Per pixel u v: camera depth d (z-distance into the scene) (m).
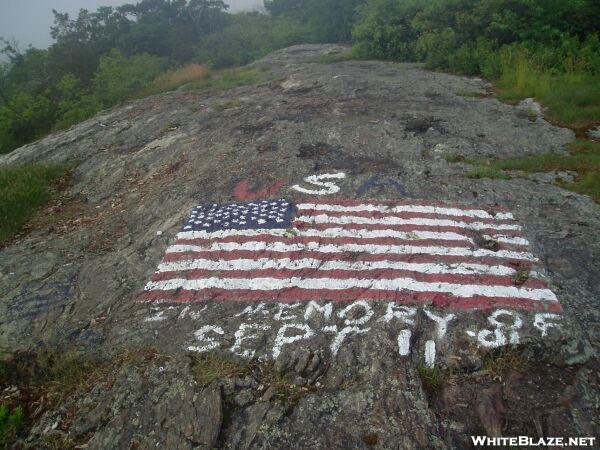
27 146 9.31
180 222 4.91
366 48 13.66
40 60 20.38
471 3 11.65
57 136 9.45
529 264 3.96
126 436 2.99
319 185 5.28
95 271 4.46
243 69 15.00
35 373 3.61
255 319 3.66
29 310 4.06
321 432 2.87
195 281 4.09
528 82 8.26
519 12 10.38
